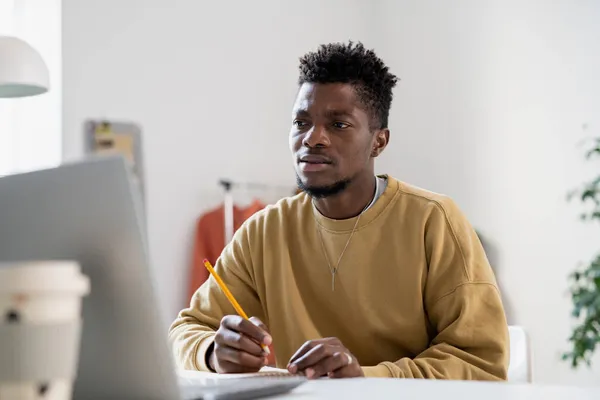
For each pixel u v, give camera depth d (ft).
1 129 10.27
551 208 10.53
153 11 11.34
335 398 2.70
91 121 10.70
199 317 5.31
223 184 11.77
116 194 2.13
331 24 13.30
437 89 12.33
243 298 5.42
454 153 12.00
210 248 11.50
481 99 11.63
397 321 4.86
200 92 11.78
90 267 2.15
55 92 10.48
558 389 2.89
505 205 11.16
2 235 2.28
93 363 2.21
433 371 4.25
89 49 10.74
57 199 2.20
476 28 11.74
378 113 4.96
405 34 12.92
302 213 5.23
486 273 4.83
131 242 2.14
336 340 3.85
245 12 12.34
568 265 10.23
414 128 12.69
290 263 5.20
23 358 1.76
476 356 4.52
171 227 11.37
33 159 10.42
